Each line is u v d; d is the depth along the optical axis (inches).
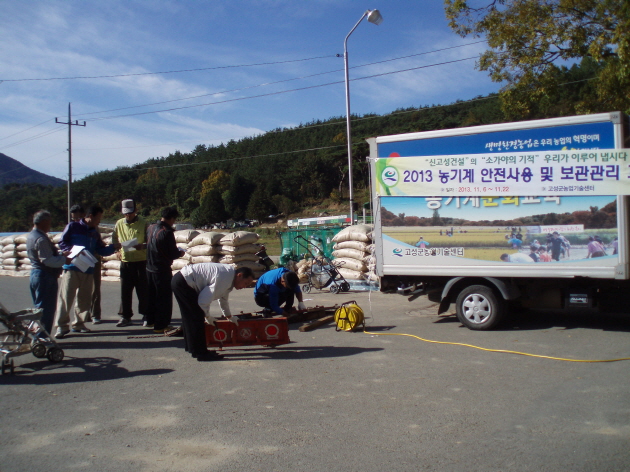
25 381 205.9
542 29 514.6
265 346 253.1
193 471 127.1
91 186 4156.0
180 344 269.0
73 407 174.6
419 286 308.7
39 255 243.9
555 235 270.8
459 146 290.2
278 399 179.5
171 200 4136.3
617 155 258.7
